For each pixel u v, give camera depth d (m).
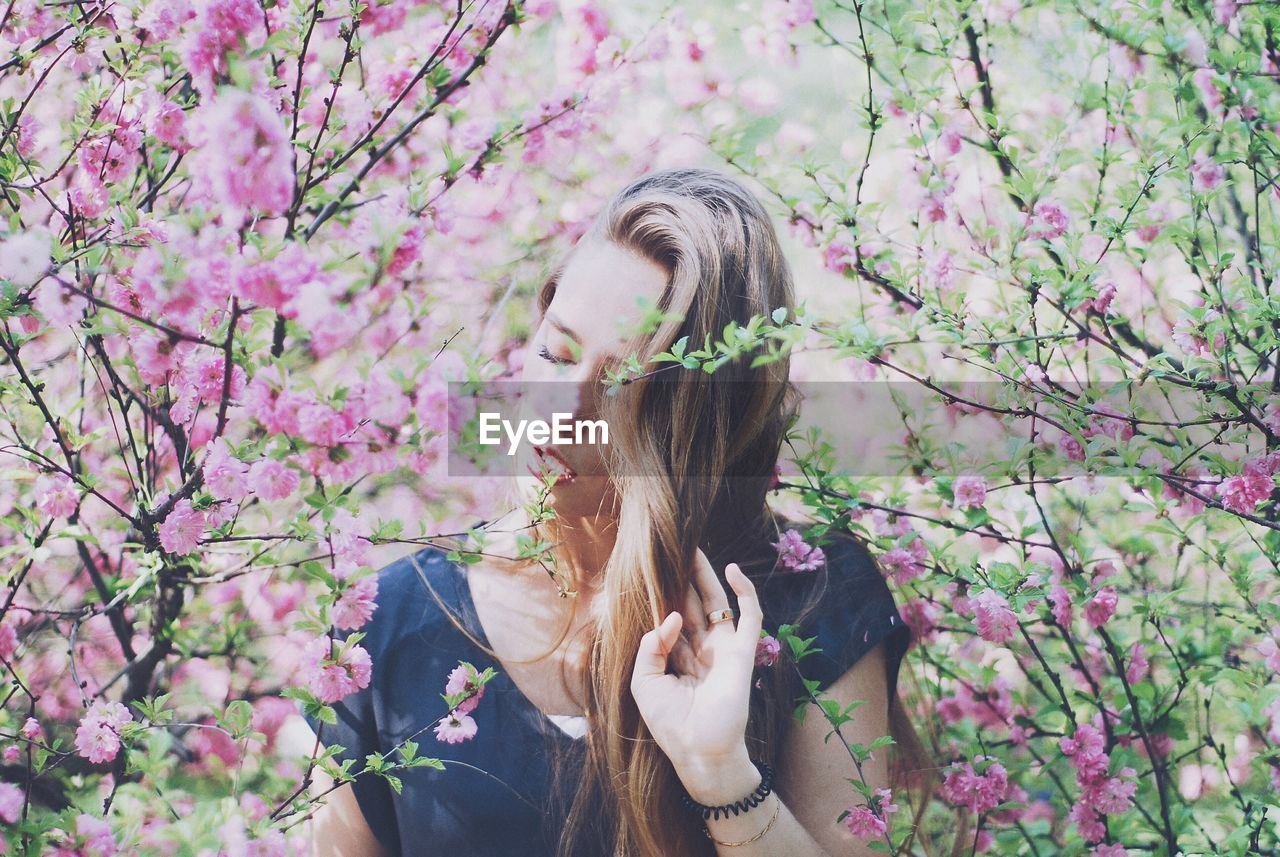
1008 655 1.96
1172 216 1.79
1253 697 1.77
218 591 2.00
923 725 1.84
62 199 1.63
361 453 1.44
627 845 1.38
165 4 1.46
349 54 1.55
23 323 1.49
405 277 1.89
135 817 1.49
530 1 1.75
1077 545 1.67
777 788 1.42
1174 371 1.45
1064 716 1.85
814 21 1.93
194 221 1.33
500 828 1.40
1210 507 1.56
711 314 1.41
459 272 2.14
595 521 1.46
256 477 1.43
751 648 1.34
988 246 1.72
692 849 1.37
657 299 1.41
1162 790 1.72
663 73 2.30
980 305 1.88
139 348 1.46
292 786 1.75
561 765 1.40
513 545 1.47
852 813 1.40
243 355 1.38
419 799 1.42
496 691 1.42
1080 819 1.70
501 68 2.11
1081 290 1.53
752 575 1.48
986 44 1.93
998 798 1.63
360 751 1.46
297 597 2.02
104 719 1.54
